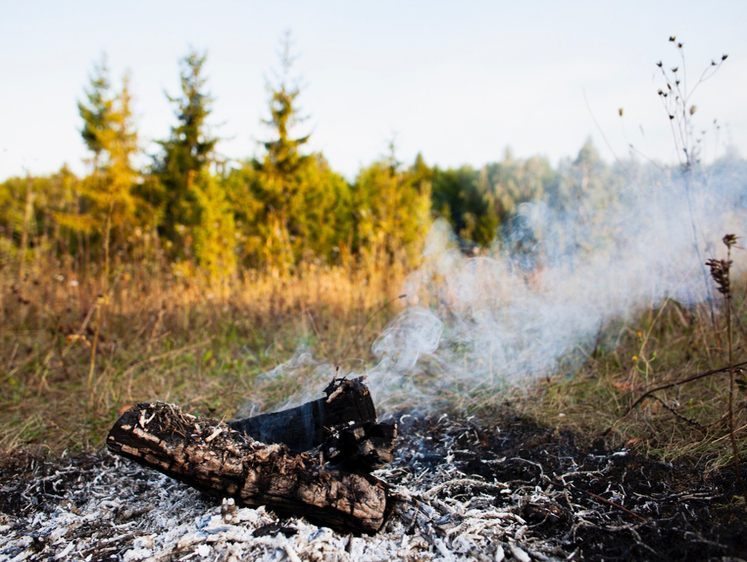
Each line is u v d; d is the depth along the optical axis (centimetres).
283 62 1227
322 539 156
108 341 408
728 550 147
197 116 1554
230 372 362
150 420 166
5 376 344
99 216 1053
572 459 217
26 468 226
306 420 196
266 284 553
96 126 1398
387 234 668
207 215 866
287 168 1227
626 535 161
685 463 201
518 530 165
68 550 163
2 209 638
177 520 178
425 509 178
